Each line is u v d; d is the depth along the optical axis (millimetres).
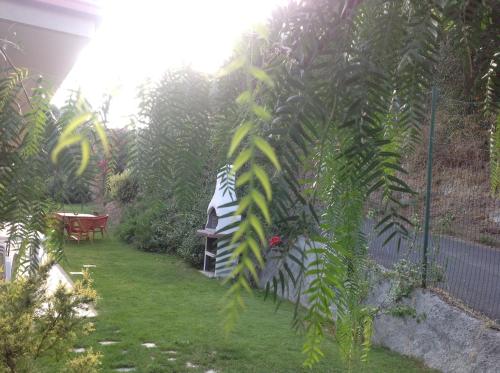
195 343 4688
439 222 4645
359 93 442
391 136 604
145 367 4043
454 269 4688
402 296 4711
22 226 598
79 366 2312
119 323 5164
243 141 403
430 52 509
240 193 278
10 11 1839
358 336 1052
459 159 4211
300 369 4133
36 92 516
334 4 488
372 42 510
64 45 2035
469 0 481
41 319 2264
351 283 729
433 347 4391
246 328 5180
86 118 222
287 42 481
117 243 9891
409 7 518
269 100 458
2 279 2076
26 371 2113
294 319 545
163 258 8961
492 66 521
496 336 3912
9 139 524
